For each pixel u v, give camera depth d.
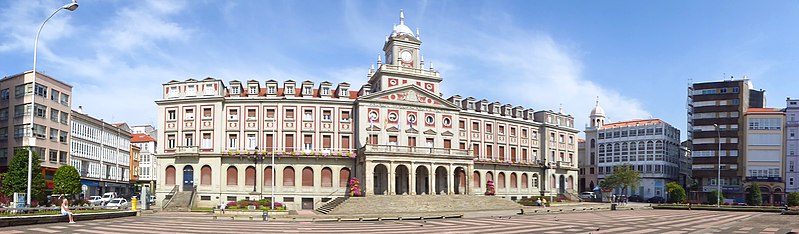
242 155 80.50
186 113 82.00
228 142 81.69
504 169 98.25
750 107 135.25
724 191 119.81
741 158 119.69
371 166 77.81
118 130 119.62
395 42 88.44
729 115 121.81
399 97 85.62
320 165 82.69
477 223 51.53
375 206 71.50
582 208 77.75
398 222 53.47
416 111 86.56
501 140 98.81
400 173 85.75
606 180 119.81
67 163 94.25
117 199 81.44
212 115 81.38
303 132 82.75
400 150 80.00
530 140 103.56
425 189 86.31
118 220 48.12
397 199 73.88
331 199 82.19
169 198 77.88
